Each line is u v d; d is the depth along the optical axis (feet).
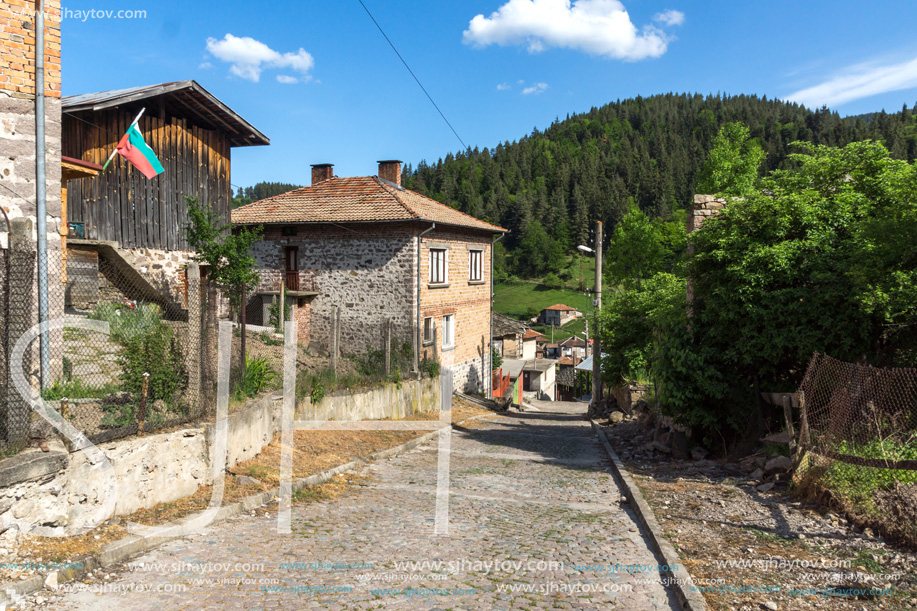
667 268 127.44
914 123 426.92
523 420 68.44
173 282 50.26
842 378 23.93
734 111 591.78
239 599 13.75
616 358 70.90
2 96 20.86
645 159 486.38
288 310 64.90
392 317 63.46
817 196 32.01
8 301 16.12
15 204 21.06
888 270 25.98
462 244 75.72
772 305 29.84
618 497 26.63
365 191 70.33
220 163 55.47
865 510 18.63
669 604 14.03
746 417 32.99
